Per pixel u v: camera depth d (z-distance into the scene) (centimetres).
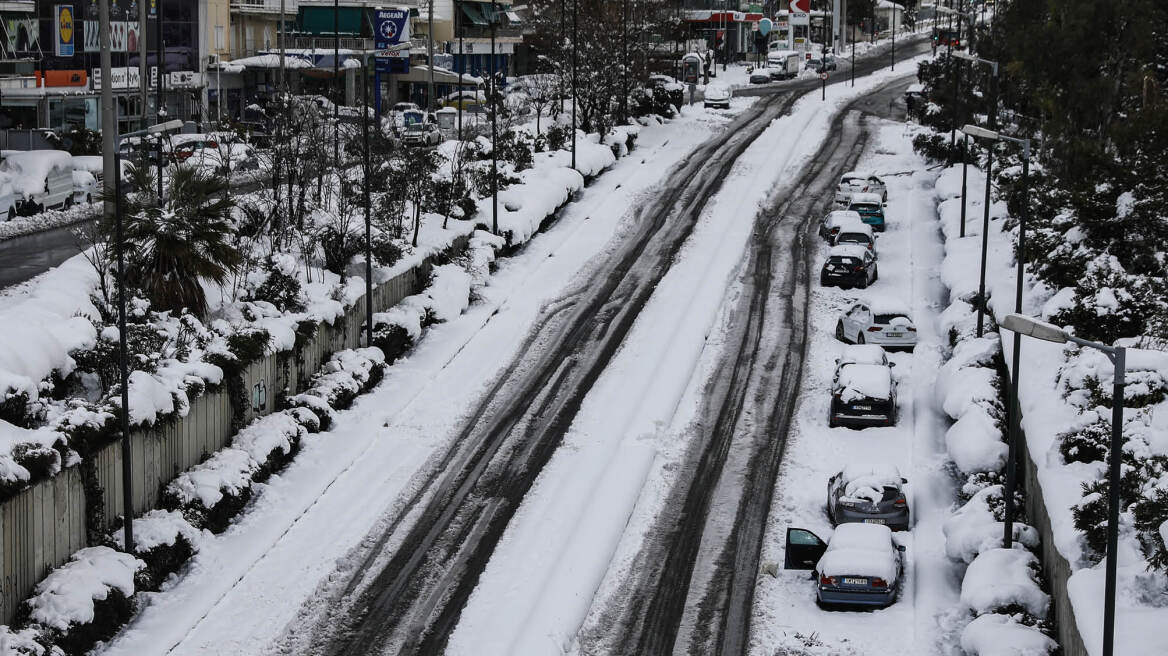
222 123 6869
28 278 3897
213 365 3300
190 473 3109
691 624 2692
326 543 3022
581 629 2673
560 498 3275
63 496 2628
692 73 10069
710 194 6775
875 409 3712
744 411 3931
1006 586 2544
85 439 2702
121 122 7312
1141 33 5016
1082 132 5106
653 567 2962
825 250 5756
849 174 6644
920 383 4072
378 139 5675
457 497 3297
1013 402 2725
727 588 2850
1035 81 5334
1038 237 4216
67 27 7006
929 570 2841
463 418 3834
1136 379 2853
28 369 2878
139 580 2700
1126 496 2345
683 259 5584
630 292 5116
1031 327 1909
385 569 2909
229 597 2750
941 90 7381
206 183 3762
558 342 4528
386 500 3269
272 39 9131
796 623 2648
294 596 2764
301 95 7900
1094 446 2702
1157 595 2180
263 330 3594
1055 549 2453
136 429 2897
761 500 3316
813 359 4375
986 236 4091
